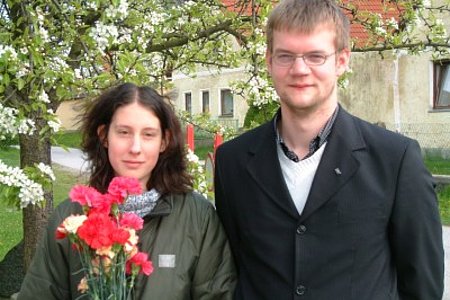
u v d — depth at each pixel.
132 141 2.26
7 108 3.44
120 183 1.98
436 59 6.07
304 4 2.06
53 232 2.30
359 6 6.21
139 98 2.28
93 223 1.88
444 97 16.03
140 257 1.98
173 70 5.84
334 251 2.07
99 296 1.95
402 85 16.66
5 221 9.57
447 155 15.73
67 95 3.66
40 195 3.49
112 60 4.40
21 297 2.30
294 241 2.11
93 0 3.60
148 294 2.16
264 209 2.17
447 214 9.38
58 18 4.21
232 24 5.07
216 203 2.40
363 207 2.07
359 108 17.45
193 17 5.30
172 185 2.32
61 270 2.29
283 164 2.19
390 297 2.08
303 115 2.11
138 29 4.79
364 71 17.27
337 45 2.08
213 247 2.31
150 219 2.28
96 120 2.36
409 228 2.08
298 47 2.03
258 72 4.56
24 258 4.90
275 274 2.12
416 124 16.38
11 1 3.81
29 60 3.57
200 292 2.28
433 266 2.12
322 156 2.13
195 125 5.43
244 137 2.35
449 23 14.08
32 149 4.57
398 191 2.08
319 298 2.05
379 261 2.09
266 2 4.50
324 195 2.09
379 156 2.12
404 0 5.82
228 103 21.19
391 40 5.49
